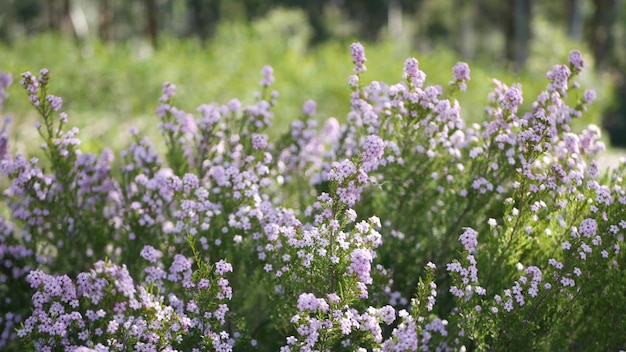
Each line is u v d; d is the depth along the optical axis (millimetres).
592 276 4137
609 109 16891
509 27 23766
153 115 10633
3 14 38312
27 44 11672
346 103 10867
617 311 4195
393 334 3582
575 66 4926
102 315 3574
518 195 4371
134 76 11039
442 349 4262
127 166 5406
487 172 4855
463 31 42344
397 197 4977
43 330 3588
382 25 46438
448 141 4984
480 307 4027
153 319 3521
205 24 40188
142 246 5008
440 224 5004
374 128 4957
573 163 4641
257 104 5496
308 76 11312
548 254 4453
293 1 38938
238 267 4602
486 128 4988
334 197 3807
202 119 5438
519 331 4027
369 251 3848
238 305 4488
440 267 4844
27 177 4941
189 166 5641
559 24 28688
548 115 4812
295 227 4105
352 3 45094
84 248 5203
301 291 3949
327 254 3787
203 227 4465
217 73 11719
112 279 3533
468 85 11430
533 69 17469
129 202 5332
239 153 5438
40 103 4926
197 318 3809
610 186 4656
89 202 5375
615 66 29031
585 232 3973
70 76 10789
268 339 4727
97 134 9273
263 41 13359
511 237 4266
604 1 26312
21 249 5102
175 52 12680
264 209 4488
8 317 4883
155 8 22734
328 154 5359
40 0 35938
